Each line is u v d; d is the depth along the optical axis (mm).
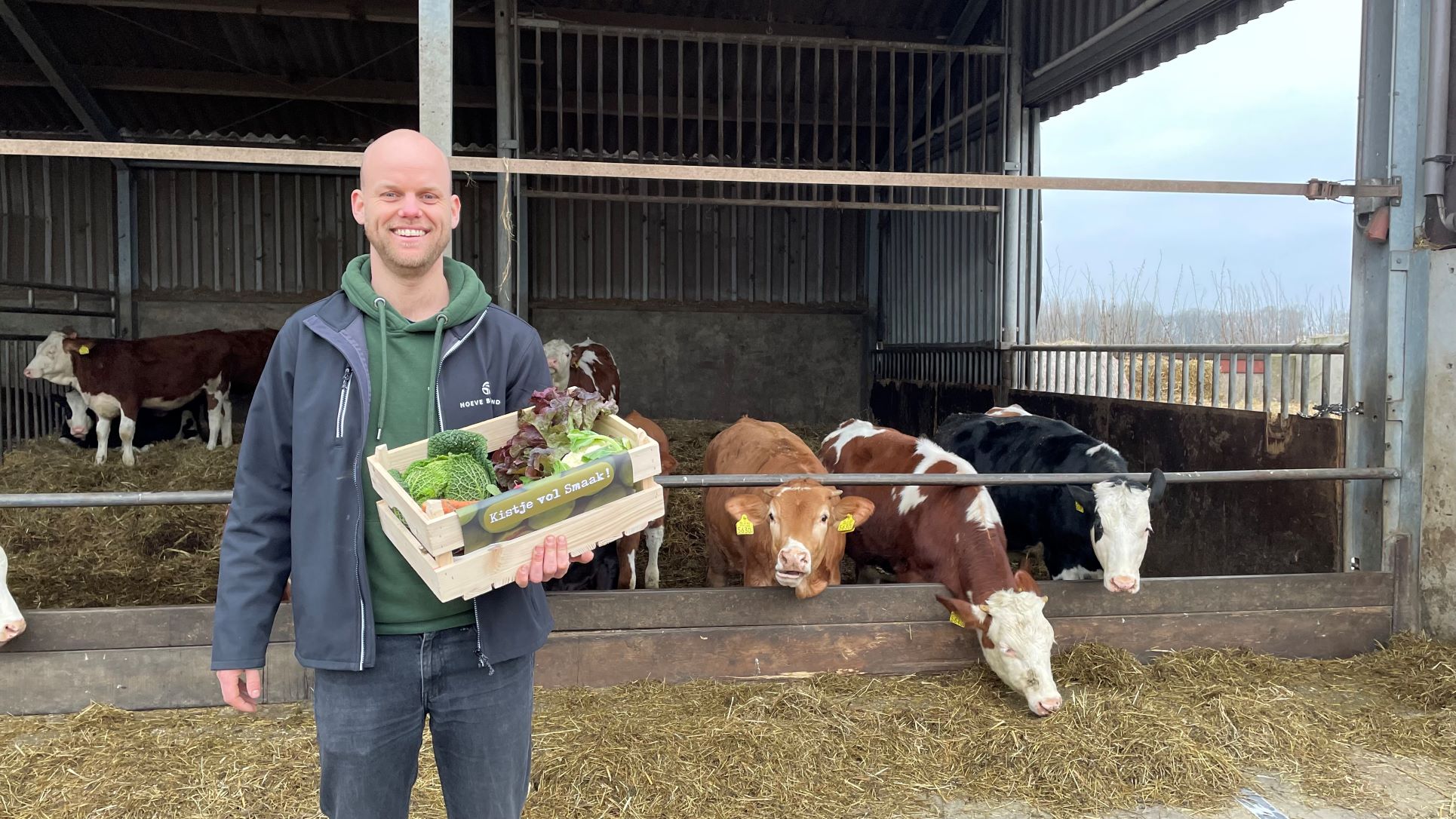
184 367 7633
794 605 3539
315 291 9906
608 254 10312
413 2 7652
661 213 10367
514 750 1628
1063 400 6516
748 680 3525
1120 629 3740
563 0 8039
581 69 8109
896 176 3383
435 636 1554
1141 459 5594
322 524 1503
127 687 3193
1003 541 3584
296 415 1523
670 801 2621
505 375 1673
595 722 3064
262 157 2959
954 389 8555
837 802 2674
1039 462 4543
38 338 8008
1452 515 3787
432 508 1380
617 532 1557
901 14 8414
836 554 3707
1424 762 2963
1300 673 3664
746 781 2740
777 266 10664
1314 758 2957
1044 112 7742
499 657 1552
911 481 3578
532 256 10117
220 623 1547
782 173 3318
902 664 3607
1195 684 3473
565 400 1582
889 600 3594
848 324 10836
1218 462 4965
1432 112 3799
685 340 10531
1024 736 2965
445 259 1717
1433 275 3842
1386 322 3971
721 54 7582
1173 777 2801
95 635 3170
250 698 1585
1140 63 6402
